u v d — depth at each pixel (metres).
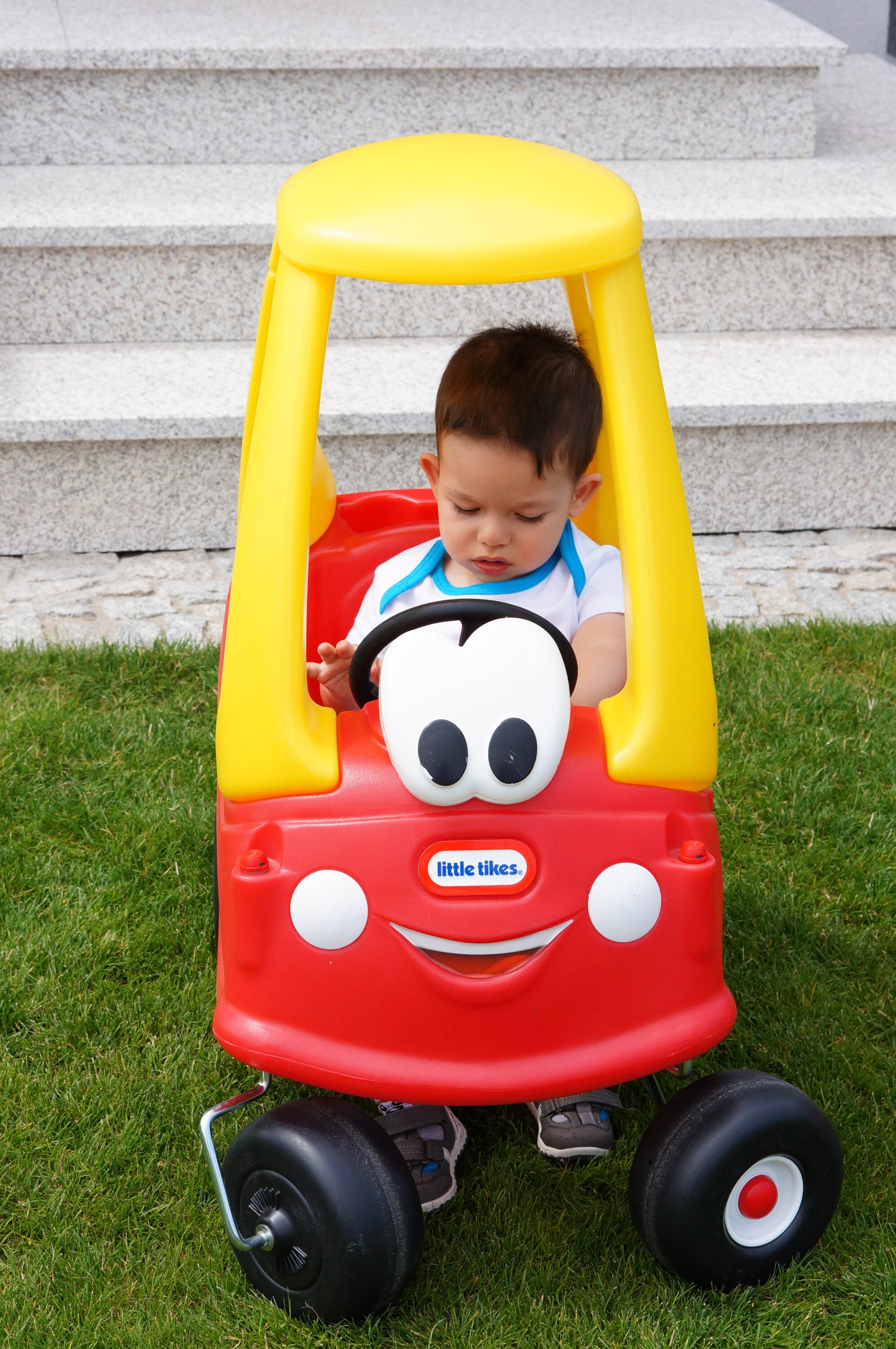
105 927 2.03
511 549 1.55
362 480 3.32
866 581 3.22
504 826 1.32
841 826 2.30
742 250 3.68
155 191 3.74
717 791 2.38
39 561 3.27
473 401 1.47
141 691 2.68
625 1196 1.60
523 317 3.69
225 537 3.35
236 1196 1.43
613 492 1.92
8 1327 1.43
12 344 3.60
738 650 2.84
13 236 3.42
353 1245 1.33
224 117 3.97
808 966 1.97
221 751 1.39
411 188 1.26
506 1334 1.42
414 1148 1.58
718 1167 1.36
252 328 3.66
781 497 3.46
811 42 4.04
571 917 1.34
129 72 3.87
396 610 1.73
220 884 1.47
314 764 1.34
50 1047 1.81
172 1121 1.69
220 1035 1.40
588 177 1.31
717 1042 1.41
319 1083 1.36
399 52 3.87
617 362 1.29
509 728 1.27
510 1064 1.36
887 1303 1.46
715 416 3.29
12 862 2.18
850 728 2.58
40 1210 1.57
